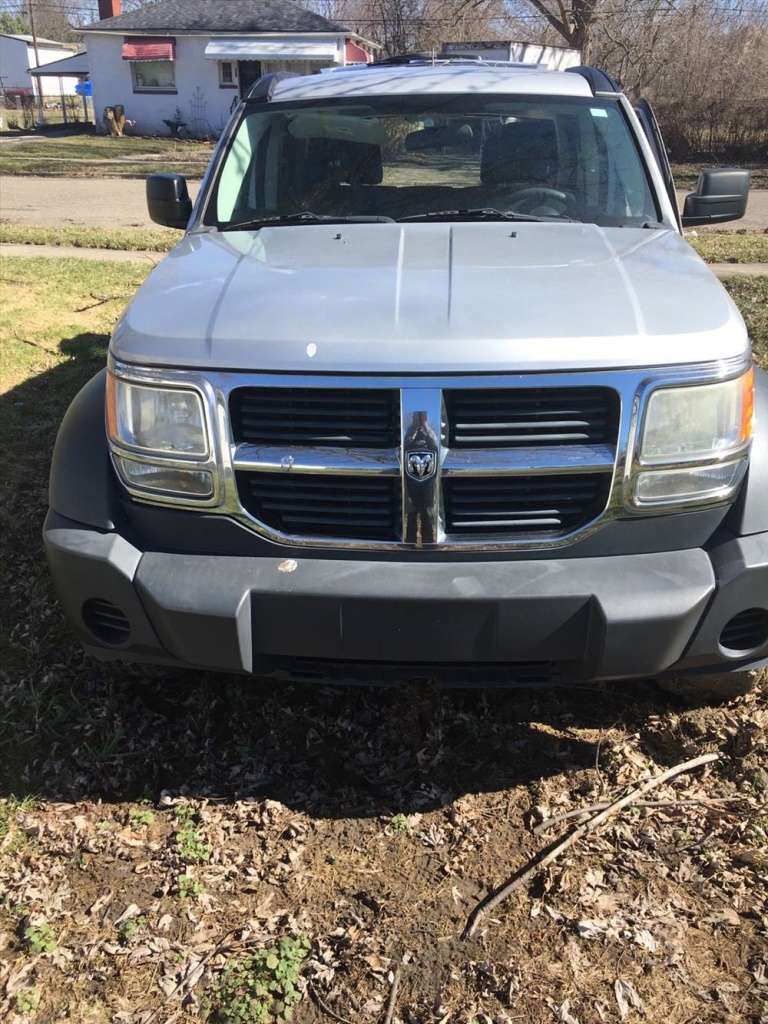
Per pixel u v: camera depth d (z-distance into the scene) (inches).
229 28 1274.6
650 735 118.0
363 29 1486.2
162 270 121.0
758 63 1039.6
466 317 97.0
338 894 96.0
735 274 395.5
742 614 100.0
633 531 98.0
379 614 95.9
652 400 94.4
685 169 943.0
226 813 107.2
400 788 110.8
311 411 95.8
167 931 91.7
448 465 94.6
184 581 99.3
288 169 150.2
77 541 103.6
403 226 134.1
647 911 92.4
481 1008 83.0
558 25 1040.8
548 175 145.9
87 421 110.7
